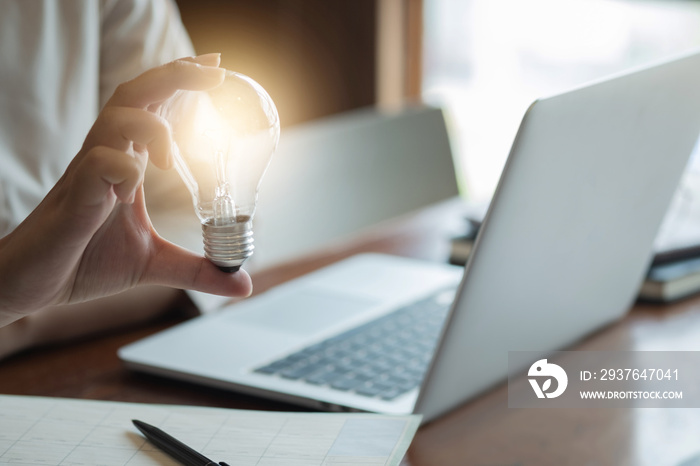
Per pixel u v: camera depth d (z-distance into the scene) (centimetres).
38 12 100
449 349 58
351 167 145
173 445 53
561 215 61
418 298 86
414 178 157
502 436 59
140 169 44
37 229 47
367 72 244
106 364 75
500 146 244
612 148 63
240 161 46
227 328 79
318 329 78
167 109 47
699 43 189
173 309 90
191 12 273
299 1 253
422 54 247
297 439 54
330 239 140
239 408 65
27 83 98
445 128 165
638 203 72
